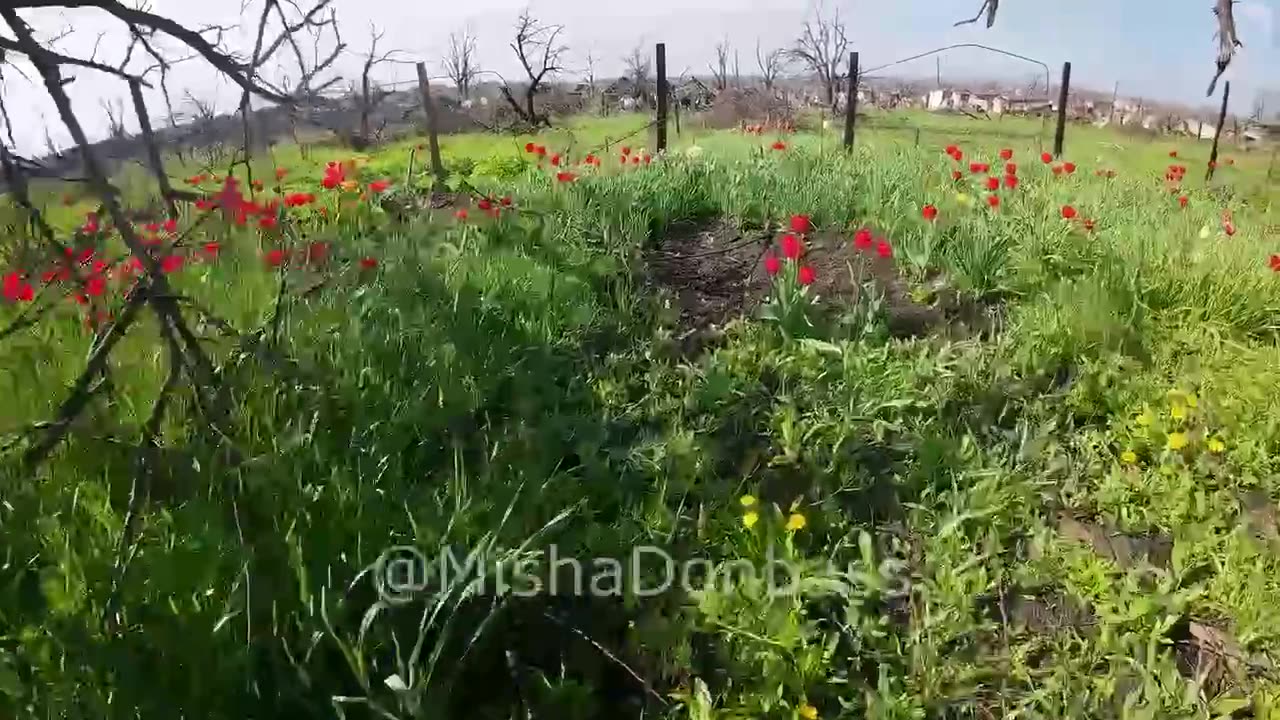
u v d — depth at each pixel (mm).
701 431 3637
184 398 2982
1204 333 4586
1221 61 2939
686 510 3166
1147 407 3803
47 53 1805
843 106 16547
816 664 2494
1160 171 10938
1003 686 2518
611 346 4488
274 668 2164
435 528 2639
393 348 3740
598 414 3752
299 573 2260
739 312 4988
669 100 15695
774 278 5188
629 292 5047
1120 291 4703
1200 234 5934
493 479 3047
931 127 14023
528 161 8930
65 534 2400
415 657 2023
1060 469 3508
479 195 5859
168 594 2262
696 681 2412
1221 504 3238
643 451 3445
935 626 2680
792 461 3482
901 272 5383
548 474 3248
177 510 2512
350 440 3016
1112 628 2666
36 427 2252
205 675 2096
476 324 4238
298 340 3572
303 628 2219
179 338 3217
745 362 4246
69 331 3369
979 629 2711
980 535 3111
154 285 2176
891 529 3166
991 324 4707
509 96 14742
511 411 3701
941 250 5430
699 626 2641
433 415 3395
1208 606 2797
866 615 2748
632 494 3164
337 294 4137
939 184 7055
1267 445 3561
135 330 3297
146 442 2355
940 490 3369
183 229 4000
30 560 2383
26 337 3268
